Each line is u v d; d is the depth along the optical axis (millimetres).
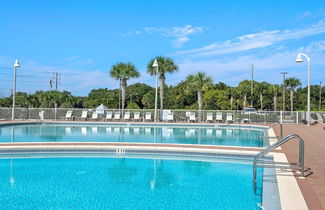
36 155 10281
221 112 28781
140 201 5844
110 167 8852
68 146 10531
